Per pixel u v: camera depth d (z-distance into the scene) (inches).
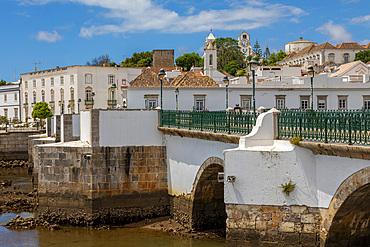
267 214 716.7
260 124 738.8
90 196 1133.7
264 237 717.3
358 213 690.2
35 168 1614.2
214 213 1085.8
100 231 1095.0
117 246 971.3
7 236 1048.2
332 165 665.6
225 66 4731.8
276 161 708.0
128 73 3149.6
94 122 1147.3
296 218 702.5
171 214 1165.1
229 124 854.5
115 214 1148.5
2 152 2404.0
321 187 685.9
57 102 3233.3
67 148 1154.7
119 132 1162.6
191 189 1053.2
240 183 728.3
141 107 1683.1
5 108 3764.8
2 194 1489.9
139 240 1012.5
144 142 1176.2
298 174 698.2
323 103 1846.7
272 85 1828.2
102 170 1146.7
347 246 710.5
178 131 1060.5
